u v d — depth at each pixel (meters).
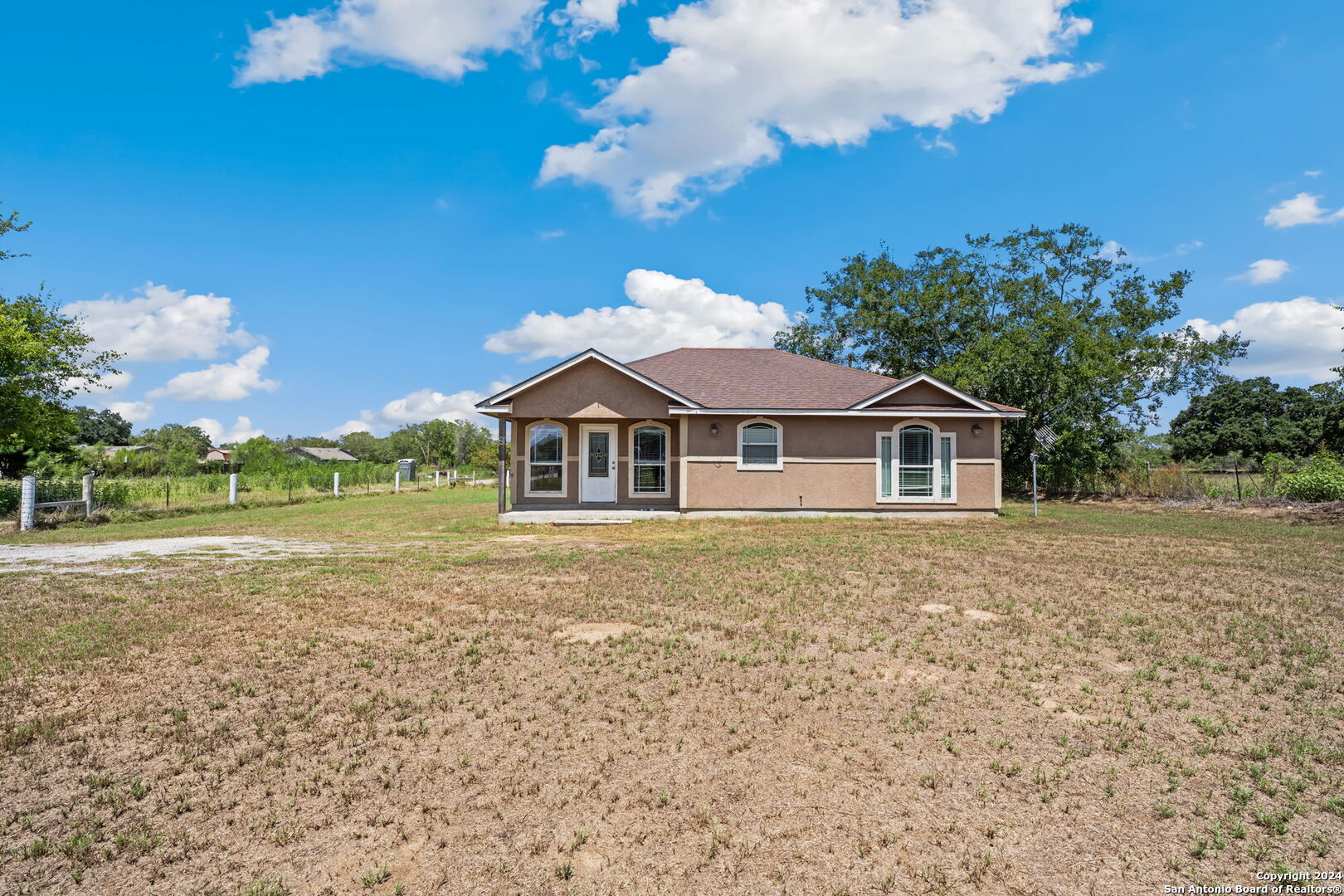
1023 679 5.79
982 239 33.25
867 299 34.50
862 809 3.83
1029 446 30.08
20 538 15.72
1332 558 11.69
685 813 3.79
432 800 3.94
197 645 6.71
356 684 5.66
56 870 3.34
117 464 41.72
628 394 18.36
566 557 11.88
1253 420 59.09
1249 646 6.63
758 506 18.59
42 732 4.78
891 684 5.66
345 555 12.43
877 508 18.70
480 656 6.33
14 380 21.41
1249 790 4.04
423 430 81.19
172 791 4.06
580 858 3.42
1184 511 21.42
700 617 7.70
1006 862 3.38
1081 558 11.55
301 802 3.93
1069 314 29.48
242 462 49.97
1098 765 4.33
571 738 4.68
